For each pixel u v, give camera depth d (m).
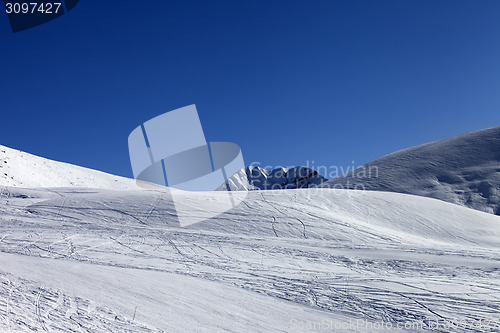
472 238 30.92
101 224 26.00
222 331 8.95
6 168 61.31
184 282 12.85
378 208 36.31
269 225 28.08
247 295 12.11
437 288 13.77
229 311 10.40
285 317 10.41
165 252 18.47
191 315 9.70
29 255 16.38
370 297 12.59
